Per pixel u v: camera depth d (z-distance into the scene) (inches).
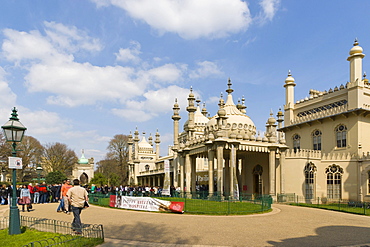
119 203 957.8
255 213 847.7
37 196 1147.9
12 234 522.6
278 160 1376.7
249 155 1584.6
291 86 1962.4
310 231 583.8
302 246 450.9
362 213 948.0
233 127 1314.0
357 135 1509.6
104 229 572.4
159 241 471.2
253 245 452.1
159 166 3088.1
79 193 522.0
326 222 722.8
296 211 963.3
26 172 3046.3
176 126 1785.2
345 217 845.2
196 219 705.0
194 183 1485.0
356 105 1508.4
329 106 1704.0
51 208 952.9
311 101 1824.6
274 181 1298.0
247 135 1248.2
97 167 4387.3
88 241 442.6
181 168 1513.3
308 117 1792.6
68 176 3521.2
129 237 499.8
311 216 835.4
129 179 3139.8
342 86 1625.2
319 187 1552.7
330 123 1668.3
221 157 1176.2
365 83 1626.5
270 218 756.0
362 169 1424.7
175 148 1748.3
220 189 1151.0
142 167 3179.1
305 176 1514.5
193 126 1601.9
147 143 3452.3
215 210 832.9
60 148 3257.9
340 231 592.1
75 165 3833.7
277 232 561.0
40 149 3164.4
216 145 1198.9
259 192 1499.8
